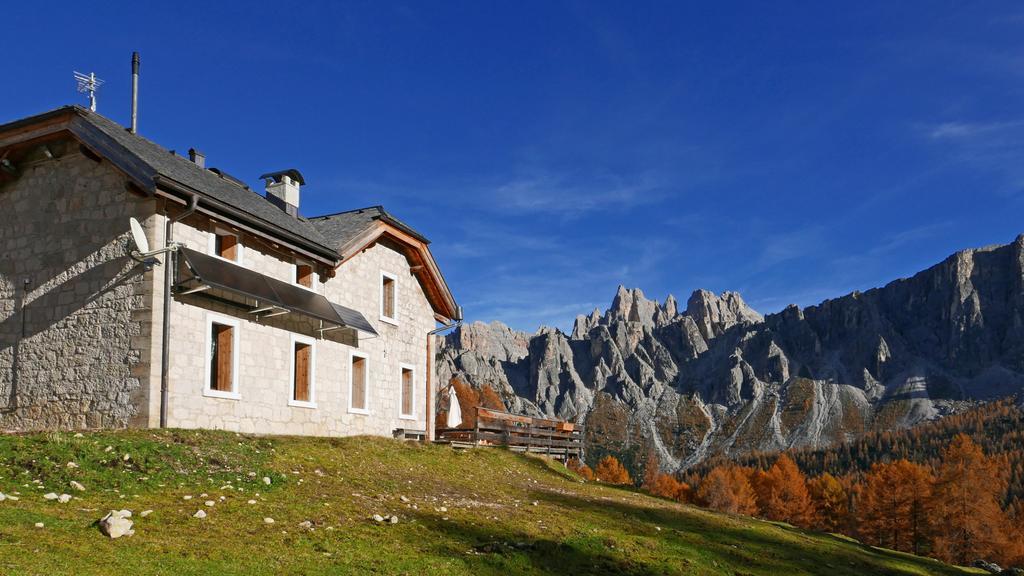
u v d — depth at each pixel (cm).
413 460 2231
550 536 1470
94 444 1470
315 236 2555
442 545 1277
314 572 1027
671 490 12175
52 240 2116
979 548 8844
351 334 2733
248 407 2225
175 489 1373
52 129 2078
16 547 916
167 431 1784
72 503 1173
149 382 1914
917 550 9206
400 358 3033
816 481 12744
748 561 1586
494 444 3272
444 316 3350
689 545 1634
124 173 1998
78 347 2019
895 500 9144
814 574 1587
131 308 1969
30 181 2180
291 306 2230
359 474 1834
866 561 1927
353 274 2770
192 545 1057
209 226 2155
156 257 1966
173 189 1952
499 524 1505
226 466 1581
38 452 1372
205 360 2086
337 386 2628
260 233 2258
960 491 9362
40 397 2042
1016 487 15612
